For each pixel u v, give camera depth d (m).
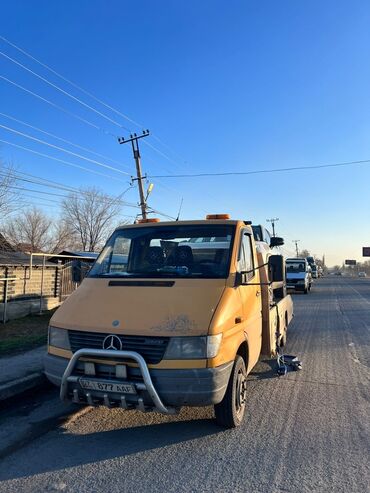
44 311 16.03
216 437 4.51
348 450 4.23
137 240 5.52
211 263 5.00
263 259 6.39
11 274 15.38
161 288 4.62
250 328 5.13
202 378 3.91
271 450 4.21
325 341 10.48
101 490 3.46
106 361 4.08
